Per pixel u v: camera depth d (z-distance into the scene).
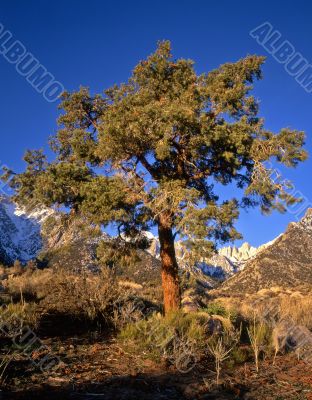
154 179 15.03
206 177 16.14
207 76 16.00
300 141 13.89
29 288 19.06
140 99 14.17
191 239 12.14
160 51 16.05
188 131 13.59
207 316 11.26
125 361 8.20
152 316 11.97
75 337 10.27
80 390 6.39
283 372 8.12
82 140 15.58
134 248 16.11
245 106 15.33
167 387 6.84
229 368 8.20
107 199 13.30
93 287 13.38
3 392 6.05
